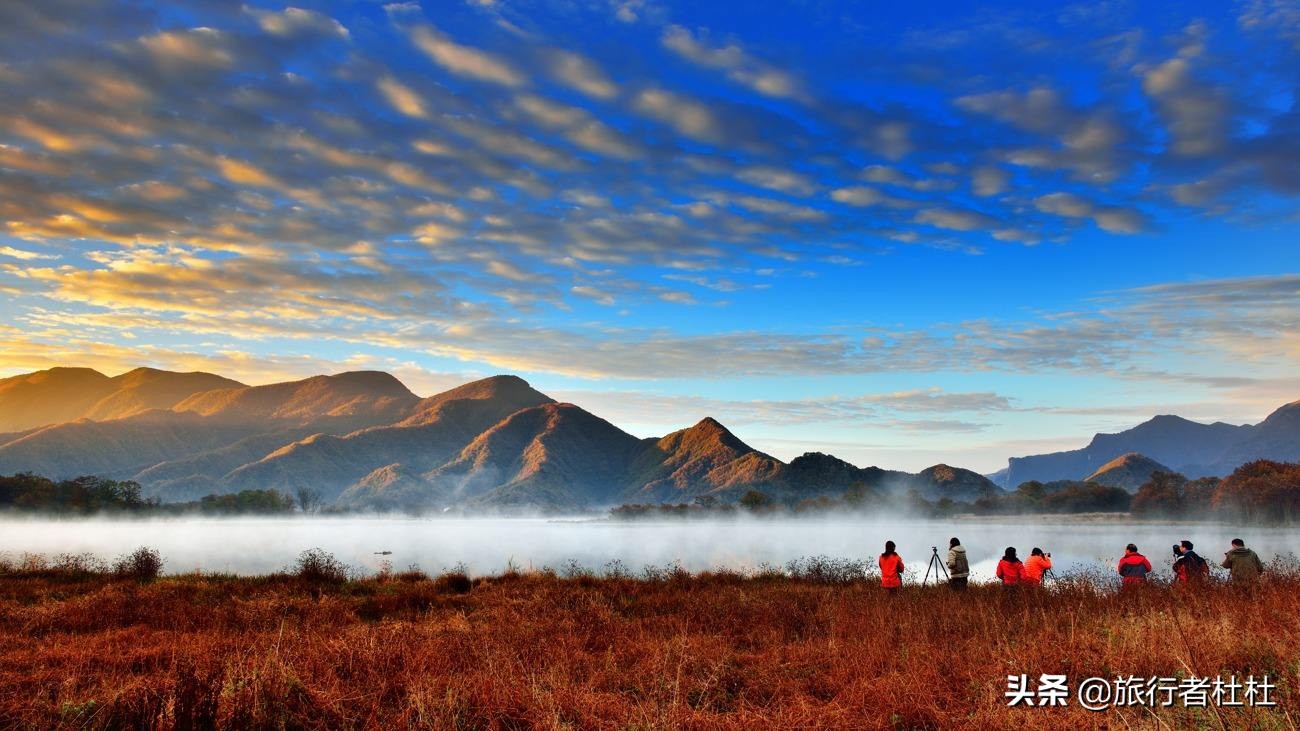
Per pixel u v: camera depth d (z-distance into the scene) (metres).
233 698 8.64
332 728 8.71
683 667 11.48
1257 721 7.74
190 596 20.98
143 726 8.22
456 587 26.19
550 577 27.86
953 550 21.86
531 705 9.32
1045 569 20.73
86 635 15.14
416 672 10.94
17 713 8.84
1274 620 12.06
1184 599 15.68
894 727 8.62
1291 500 122.25
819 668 11.70
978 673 10.11
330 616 18.05
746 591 23.97
